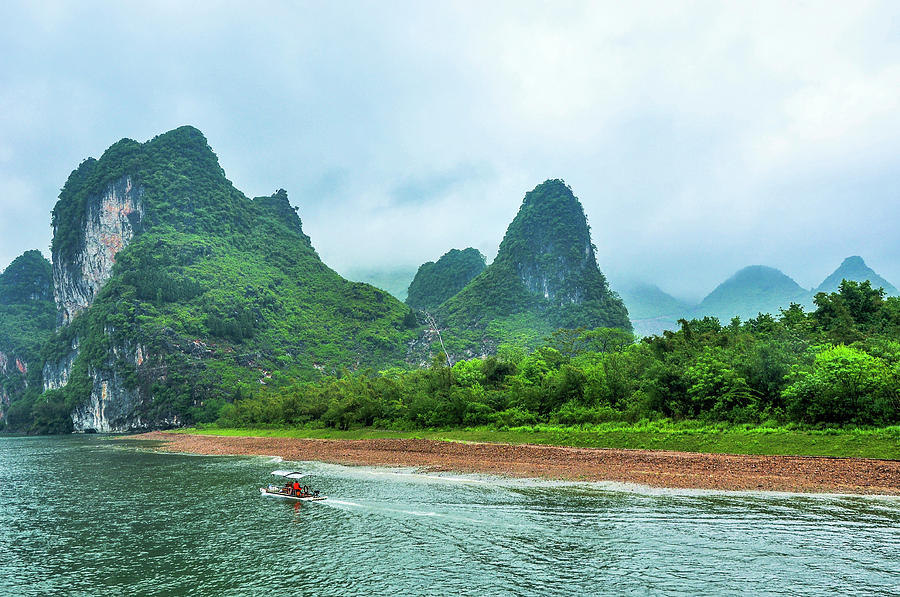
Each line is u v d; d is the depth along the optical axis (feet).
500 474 148.15
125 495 141.08
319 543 89.97
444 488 131.75
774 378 162.20
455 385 264.93
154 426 528.63
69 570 81.71
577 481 132.67
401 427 261.85
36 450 311.68
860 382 139.95
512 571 73.77
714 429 160.56
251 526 102.94
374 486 139.13
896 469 114.11
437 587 69.41
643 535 86.33
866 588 63.87
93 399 585.63
